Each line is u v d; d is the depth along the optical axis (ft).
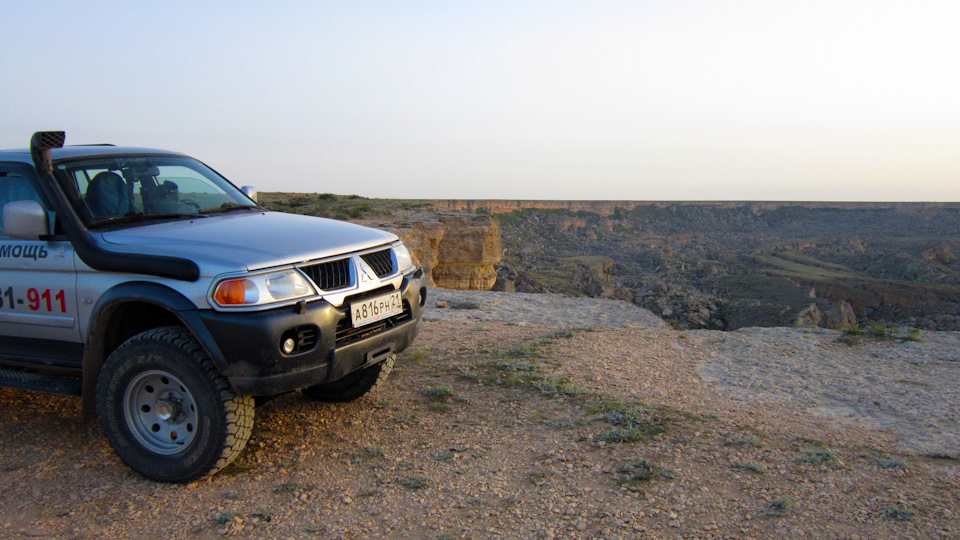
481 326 28.19
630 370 19.83
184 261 11.52
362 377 15.98
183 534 10.09
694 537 9.43
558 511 10.41
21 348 14.02
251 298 11.18
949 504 10.33
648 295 339.36
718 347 23.53
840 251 641.40
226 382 11.52
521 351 21.81
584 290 308.60
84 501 11.38
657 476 11.66
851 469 11.91
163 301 11.52
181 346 11.46
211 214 15.07
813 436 13.93
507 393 17.10
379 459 12.87
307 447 13.61
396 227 120.16
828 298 396.78
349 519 10.36
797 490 11.00
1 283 13.84
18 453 13.55
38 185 13.60
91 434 14.67
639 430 13.98
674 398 16.92
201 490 11.71
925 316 347.36
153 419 12.42
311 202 154.71
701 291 400.47
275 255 11.86
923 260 522.06
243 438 11.82
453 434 14.19
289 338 11.53
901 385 18.29
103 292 12.45
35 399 16.98
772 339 24.58
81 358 13.37
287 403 16.51
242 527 10.21
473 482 11.65
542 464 12.41
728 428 14.26
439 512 10.50
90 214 13.34
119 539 9.98
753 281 417.28
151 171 15.44
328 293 12.22
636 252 625.41
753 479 11.50
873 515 10.01
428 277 128.77
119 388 12.12
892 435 14.21
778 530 9.61
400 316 14.35
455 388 17.62
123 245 12.42
